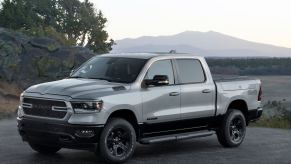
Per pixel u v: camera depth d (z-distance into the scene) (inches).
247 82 461.7
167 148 434.3
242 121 452.1
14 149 399.5
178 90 392.8
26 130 353.4
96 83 362.6
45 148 380.8
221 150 430.3
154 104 374.3
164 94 381.1
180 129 400.5
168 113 384.2
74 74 399.5
